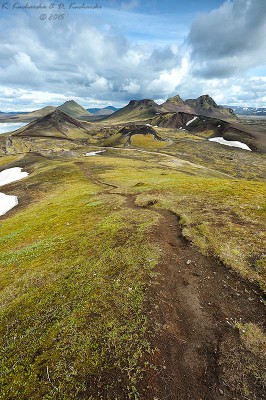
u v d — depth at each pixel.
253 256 17.30
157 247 19.98
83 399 8.91
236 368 9.70
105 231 25.81
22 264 22.95
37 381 9.90
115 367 9.98
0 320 14.24
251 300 13.38
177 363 10.02
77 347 11.14
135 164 135.00
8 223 50.84
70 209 45.28
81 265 19.05
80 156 194.62
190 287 14.76
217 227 22.84
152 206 34.94
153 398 8.76
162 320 12.18
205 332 11.47
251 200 31.33
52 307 14.34
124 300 13.80
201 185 46.81
